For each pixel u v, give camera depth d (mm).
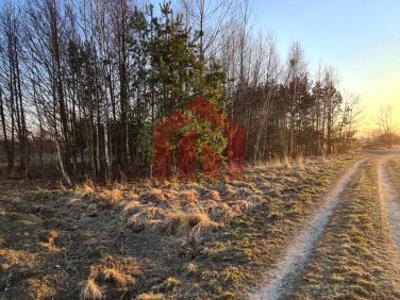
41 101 13891
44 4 13500
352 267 5219
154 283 5324
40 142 18578
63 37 14133
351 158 28141
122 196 10414
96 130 15055
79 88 14625
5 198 10578
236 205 9016
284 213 8477
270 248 6230
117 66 14945
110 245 6922
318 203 9531
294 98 28953
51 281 5434
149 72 12680
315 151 35375
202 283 5074
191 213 7934
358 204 9156
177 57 12156
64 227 7844
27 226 7574
